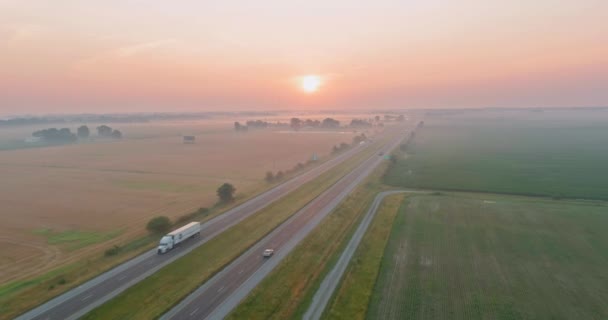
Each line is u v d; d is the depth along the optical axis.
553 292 42.78
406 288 43.62
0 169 133.25
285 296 41.44
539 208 79.94
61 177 118.50
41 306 38.91
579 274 47.53
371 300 40.72
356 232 64.62
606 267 49.62
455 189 100.88
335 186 100.38
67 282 44.81
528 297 41.59
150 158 162.00
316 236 61.16
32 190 99.44
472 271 48.47
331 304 39.78
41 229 67.19
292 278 45.94
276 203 82.44
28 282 45.09
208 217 71.94
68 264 50.94
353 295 41.81
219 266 48.97
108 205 84.12
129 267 48.94
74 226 69.00
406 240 60.34
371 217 73.75
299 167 131.75
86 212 78.38
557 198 90.38
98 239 61.97
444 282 45.28
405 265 50.38
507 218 72.44
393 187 103.69
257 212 75.12
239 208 78.69
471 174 121.31
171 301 39.81
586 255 53.78
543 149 180.25
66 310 38.09
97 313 37.56
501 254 54.22
